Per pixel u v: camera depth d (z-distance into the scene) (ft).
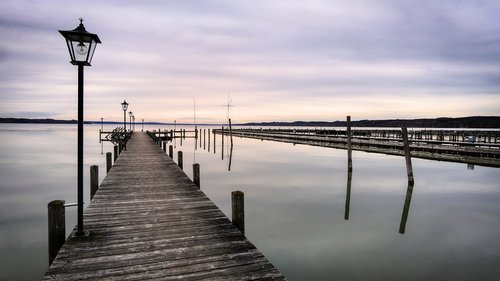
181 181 33.40
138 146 78.84
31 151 135.23
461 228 32.24
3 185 61.16
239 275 12.87
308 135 126.21
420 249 26.12
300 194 49.44
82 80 16.58
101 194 27.35
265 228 31.78
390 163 89.10
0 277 22.88
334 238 28.91
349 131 66.64
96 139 241.76
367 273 21.59
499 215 37.47
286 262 23.47
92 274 12.84
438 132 130.72
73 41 15.98
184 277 12.68
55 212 15.65
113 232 17.72
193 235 17.38
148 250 15.26
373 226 32.71
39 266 24.73
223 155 115.24
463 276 21.20
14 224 36.17
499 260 23.86
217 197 47.24
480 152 58.13
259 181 62.03
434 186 56.03
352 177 66.28
